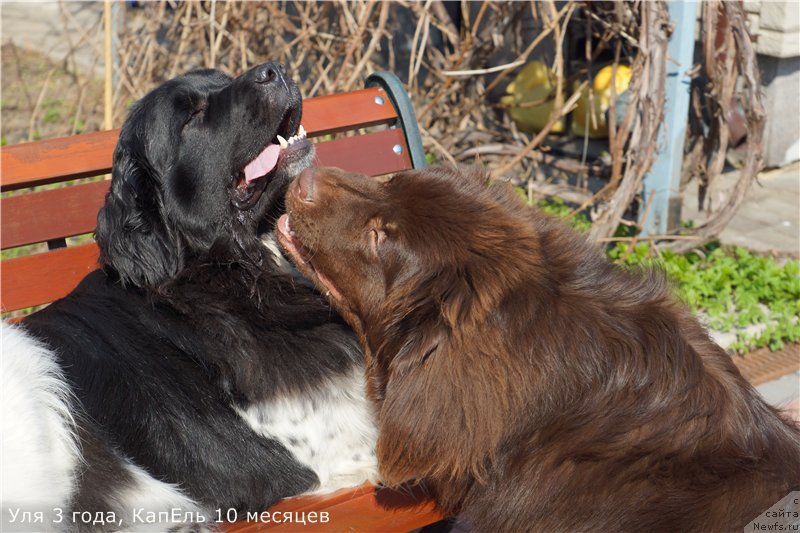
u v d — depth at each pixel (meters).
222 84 2.11
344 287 1.92
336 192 1.89
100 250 2.09
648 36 3.02
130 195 2.04
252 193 2.10
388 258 1.85
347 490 2.04
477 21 3.25
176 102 2.05
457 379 1.77
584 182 3.88
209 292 2.07
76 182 3.65
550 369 1.79
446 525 2.05
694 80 3.50
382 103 2.42
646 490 1.78
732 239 3.65
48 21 6.05
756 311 3.02
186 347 2.04
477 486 1.86
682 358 1.84
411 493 1.97
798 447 1.89
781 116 4.30
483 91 3.57
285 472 2.03
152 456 1.96
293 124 2.14
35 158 2.13
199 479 1.98
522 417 1.79
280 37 3.40
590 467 1.80
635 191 3.14
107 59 3.17
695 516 1.75
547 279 1.85
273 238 2.15
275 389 2.03
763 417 1.89
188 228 2.06
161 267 2.06
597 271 1.92
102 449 1.92
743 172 3.23
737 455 1.81
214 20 3.27
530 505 1.81
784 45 4.03
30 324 2.02
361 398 2.08
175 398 2.00
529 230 1.89
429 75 3.74
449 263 1.81
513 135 3.93
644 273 1.97
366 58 3.07
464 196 1.89
